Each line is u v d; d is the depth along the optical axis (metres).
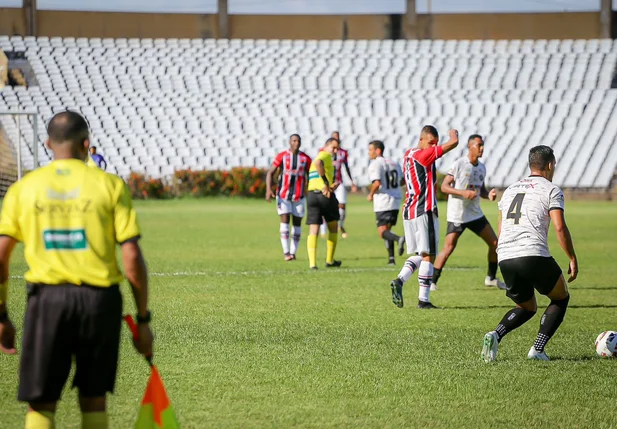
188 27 100.88
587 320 18.16
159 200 71.38
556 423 10.44
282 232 30.69
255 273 26.61
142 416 8.19
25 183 7.97
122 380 12.58
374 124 83.50
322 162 27.69
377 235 42.19
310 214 27.91
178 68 91.88
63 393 11.89
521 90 88.00
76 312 7.71
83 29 99.19
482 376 12.87
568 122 82.62
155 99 87.00
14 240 7.95
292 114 85.69
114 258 8.02
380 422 10.48
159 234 41.62
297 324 17.47
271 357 14.20
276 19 101.62
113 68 90.88
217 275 26.03
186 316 18.44
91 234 7.83
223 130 83.25
